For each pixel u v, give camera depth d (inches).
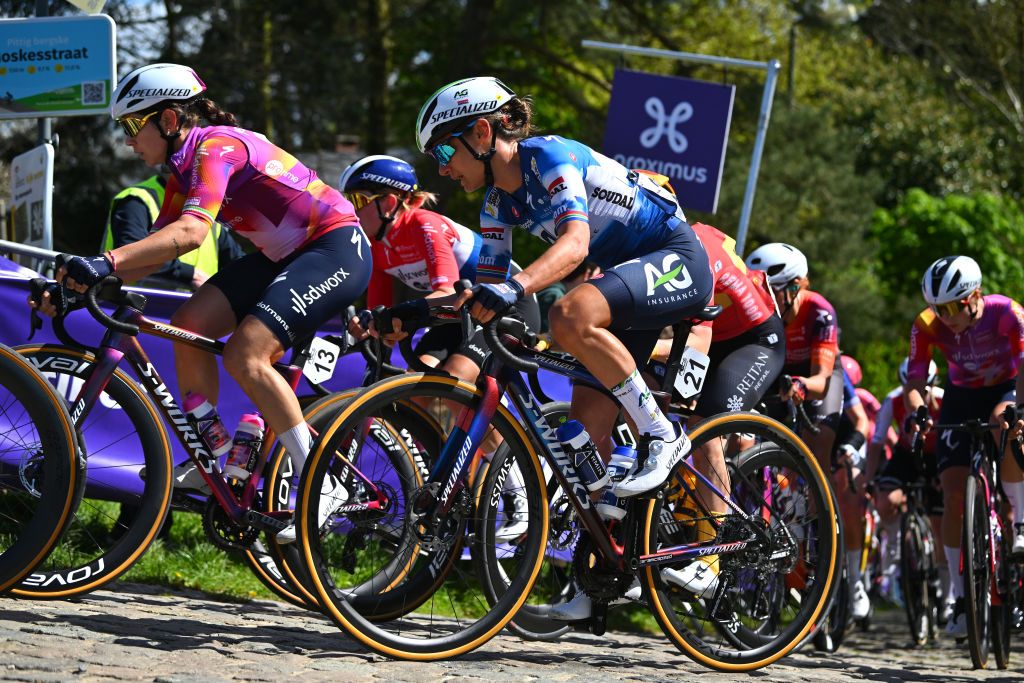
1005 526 671.1
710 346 655.1
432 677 398.9
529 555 459.2
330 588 423.2
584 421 488.1
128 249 424.5
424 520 439.8
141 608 515.2
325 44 2177.7
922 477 966.4
